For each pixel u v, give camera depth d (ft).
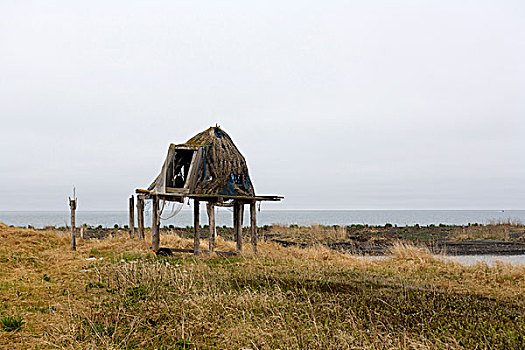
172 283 34.45
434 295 34.96
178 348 22.33
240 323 24.91
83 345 22.04
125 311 26.99
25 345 21.66
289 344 22.52
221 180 54.08
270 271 44.29
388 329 25.57
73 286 33.65
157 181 54.08
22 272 38.68
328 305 30.40
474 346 23.50
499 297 36.32
